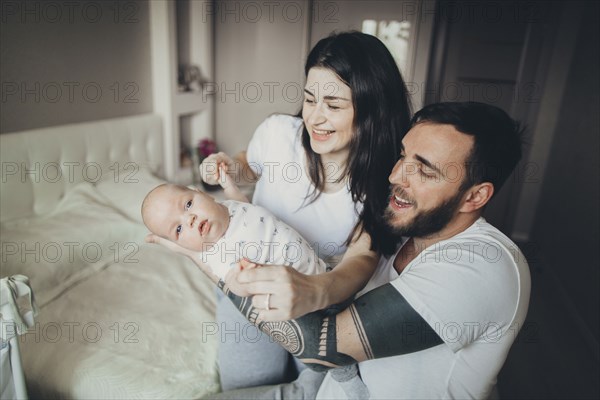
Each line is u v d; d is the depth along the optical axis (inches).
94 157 84.1
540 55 125.5
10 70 72.0
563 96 127.0
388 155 35.4
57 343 49.9
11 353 39.4
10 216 69.1
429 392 30.5
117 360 47.9
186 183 108.1
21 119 74.7
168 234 34.4
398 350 27.0
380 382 31.7
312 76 35.1
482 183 27.9
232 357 43.0
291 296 23.8
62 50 79.9
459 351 29.2
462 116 27.7
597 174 94.8
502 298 27.2
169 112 103.2
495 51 128.4
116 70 91.8
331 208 39.6
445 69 133.0
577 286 98.4
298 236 36.4
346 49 33.6
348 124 35.0
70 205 73.9
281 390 39.6
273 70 126.1
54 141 75.9
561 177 118.6
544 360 82.6
